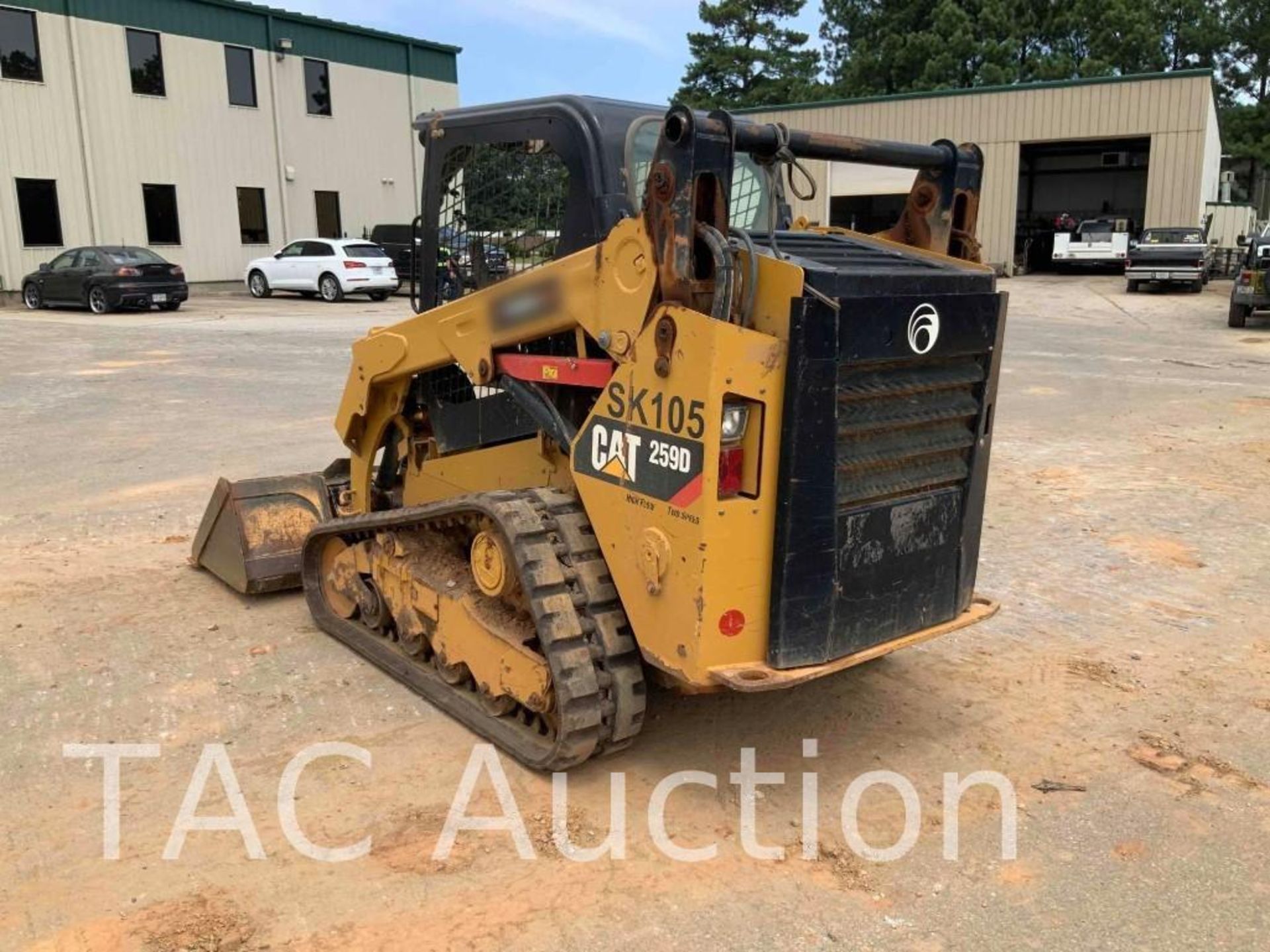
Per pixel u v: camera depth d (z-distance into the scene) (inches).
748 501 124.6
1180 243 995.9
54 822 134.2
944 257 150.5
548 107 148.3
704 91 2031.3
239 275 1178.6
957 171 154.3
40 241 1016.9
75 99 1022.4
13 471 325.7
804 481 125.5
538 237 154.3
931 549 143.9
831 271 122.1
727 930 115.0
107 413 422.3
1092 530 269.4
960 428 144.8
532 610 138.9
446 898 119.7
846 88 1886.1
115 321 810.2
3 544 252.1
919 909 119.1
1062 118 1168.8
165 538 257.9
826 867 127.0
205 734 157.6
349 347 634.2
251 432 384.8
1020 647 195.5
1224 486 310.7
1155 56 1868.8
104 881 122.2
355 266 1007.0
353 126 1279.5
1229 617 210.8
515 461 166.2
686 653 127.1
